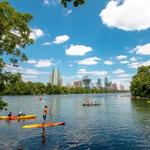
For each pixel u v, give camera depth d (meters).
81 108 83.50
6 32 19.19
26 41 20.52
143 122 45.66
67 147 26.86
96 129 38.38
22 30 20.09
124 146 27.08
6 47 19.48
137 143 28.34
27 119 51.97
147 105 89.38
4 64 19.95
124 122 46.25
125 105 93.62
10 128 39.66
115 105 95.69
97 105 97.25
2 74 19.97
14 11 19.16
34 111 72.31
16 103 111.19
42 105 99.19
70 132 35.75
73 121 48.47
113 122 46.53
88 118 53.69
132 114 60.66
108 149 25.91
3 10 18.53
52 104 106.38
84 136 32.78
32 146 27.34
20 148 26.50
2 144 28.30
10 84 20.61
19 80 21.03
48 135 33.47
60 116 58.28
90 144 28.22
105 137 32.03
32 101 129.50
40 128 39.31
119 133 34.69
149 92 138.50
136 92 148.12
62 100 141.88
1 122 47.16
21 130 37.62
